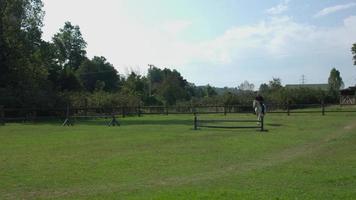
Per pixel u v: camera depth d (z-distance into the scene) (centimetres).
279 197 915
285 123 3058
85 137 2236
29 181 1124
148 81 9488
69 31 10731
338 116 3775
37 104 4197
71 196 963
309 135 2231
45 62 5341
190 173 1223
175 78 8894
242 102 5344
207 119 3659
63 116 4131
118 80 11088
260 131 2495
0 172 1252
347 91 6850
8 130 2727
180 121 3503
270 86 6162
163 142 1980
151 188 1032
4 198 951
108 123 3347
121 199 923
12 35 4678
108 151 1686
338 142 1911
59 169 1297
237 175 1182
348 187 1013
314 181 1084
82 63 10656
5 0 4653
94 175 1202
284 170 1246
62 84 6569
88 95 5053
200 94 10512
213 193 955
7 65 4628
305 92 6062
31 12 4938
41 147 1825
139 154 1596
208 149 1723
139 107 4609
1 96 4075
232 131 2520
